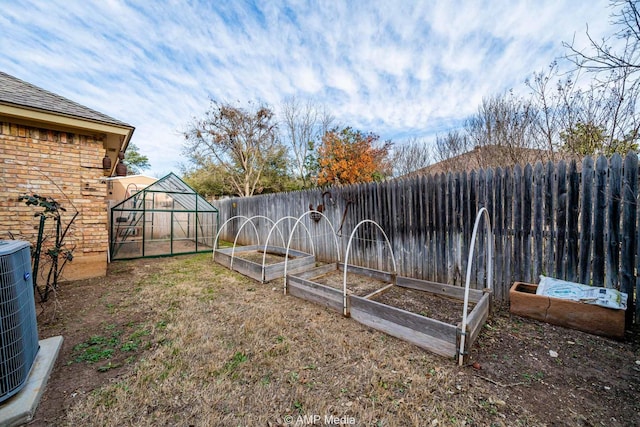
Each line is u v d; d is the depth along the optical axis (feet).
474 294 11.71
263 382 7.41
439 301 12.40
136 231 27.96
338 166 44.55
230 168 54.85
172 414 6.30
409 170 40.70
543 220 11.37
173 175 29.25
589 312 9.34
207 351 8.94
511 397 6.66
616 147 13.43
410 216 15.84
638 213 9.47
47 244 15.80
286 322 11.04
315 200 22.76
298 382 7.41
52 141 16.05
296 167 59.16
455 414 6.18
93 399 6.72
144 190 25.66
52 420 6.09
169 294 14.58
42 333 10.09
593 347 8.57
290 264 18.10
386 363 8.16
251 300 13.67
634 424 5.80
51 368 7.84
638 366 7.64
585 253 10.44
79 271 17.11
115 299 13.79
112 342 9.50
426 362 8.17
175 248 29.81
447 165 29.96
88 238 17.43
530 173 11.64
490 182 12.73
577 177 10.56
